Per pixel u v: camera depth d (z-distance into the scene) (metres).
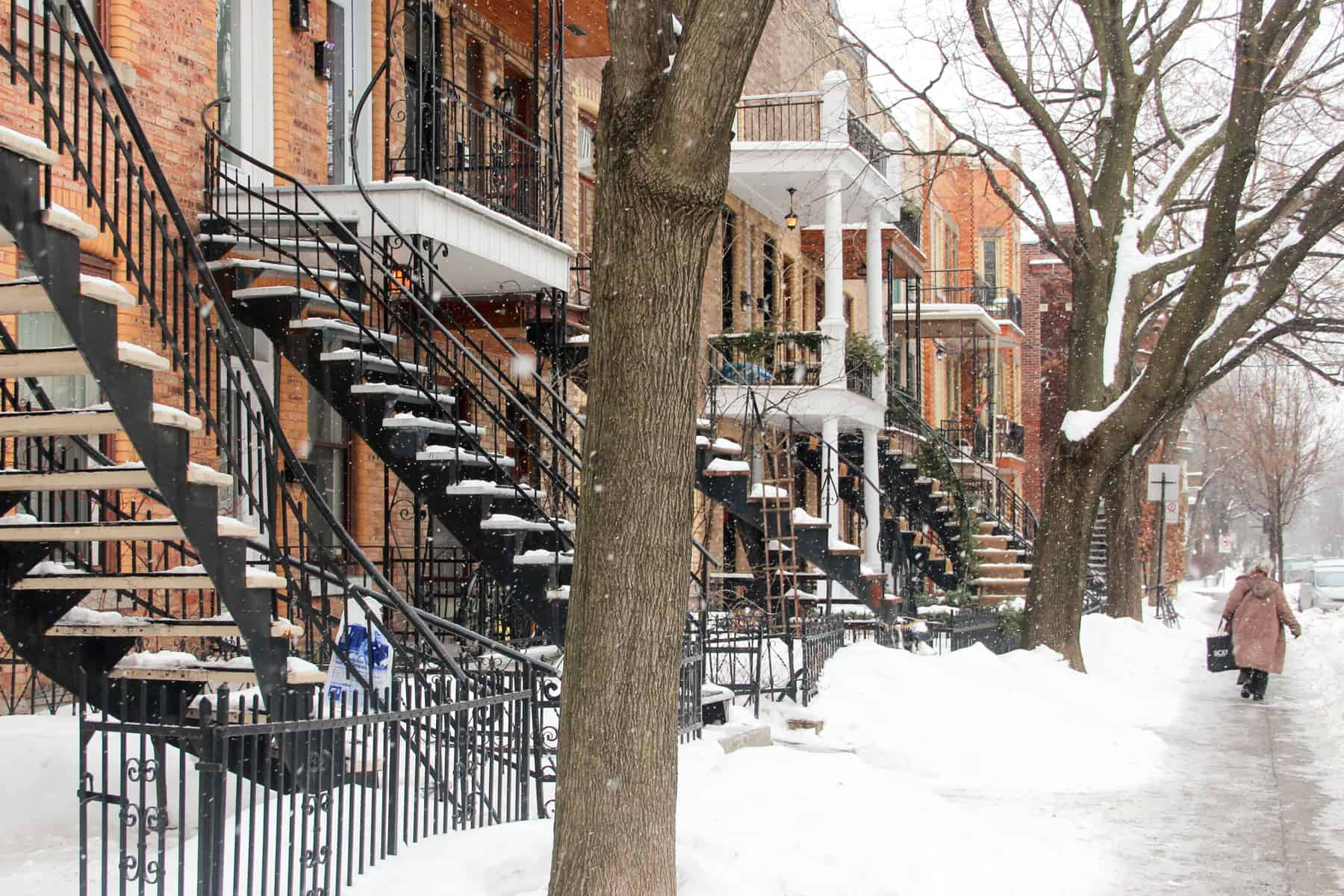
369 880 6.38
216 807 5.45
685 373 5.85
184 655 8.27
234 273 11.36
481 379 16.45
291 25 13.44
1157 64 18.89
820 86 28.52
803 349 24.05
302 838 5.90
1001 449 41.53
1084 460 18.47
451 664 7.97
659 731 5.82
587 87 20.41
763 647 15.06
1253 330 24.98
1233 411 64.19
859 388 22.70
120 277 10.82
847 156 21.44
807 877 7.32
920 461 25.03
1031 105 18.67
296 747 5.91
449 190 12.55
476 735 8.26
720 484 16.69
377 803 7.54
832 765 10.23
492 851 6.87
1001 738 12.95
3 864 6.63
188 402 10.27
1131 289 19.27
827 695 13.90
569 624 5.93
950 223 39.97
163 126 11.45
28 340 10.34
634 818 5.74
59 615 7.85
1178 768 12.31
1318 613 39.62
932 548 25.09
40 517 8.03
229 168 12.51
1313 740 14.12
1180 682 20.02
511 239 13.66
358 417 11.02
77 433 6.77
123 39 10.96
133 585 7.53
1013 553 25.92
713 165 5.73
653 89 5.76
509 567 11.05
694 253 5.82
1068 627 18.59
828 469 19.91
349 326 11.25
